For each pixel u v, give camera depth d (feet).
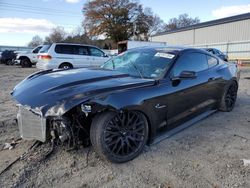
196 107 13.98
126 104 9.87
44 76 11.78
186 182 9.08
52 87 10.22
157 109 11.21
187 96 12.92
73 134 9.86
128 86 10.52
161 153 11.22
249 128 14.62
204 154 11.22
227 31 111.96
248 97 23.21
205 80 14.39
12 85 30.66
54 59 40.29
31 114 10.05
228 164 10.36
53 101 9.42
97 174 9.52
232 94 17.90
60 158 10.54
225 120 15.98
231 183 9.03
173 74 12.21
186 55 13.56
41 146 11.48
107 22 178.81
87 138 10.40
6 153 10.92
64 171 9.66
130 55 14.33
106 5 178.50
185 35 135.33
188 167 10.10
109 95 9.71
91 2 180.55
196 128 14.47
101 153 9.91
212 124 15.21
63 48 41.14
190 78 12.17
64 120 9.55
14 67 69.31
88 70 12.62
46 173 9.52
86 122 10.17
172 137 13.01
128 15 181.98
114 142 10.05
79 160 10.41
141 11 184.24
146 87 10.94
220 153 11.35
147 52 13.98
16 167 9.84
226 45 107.34
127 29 181.06
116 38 181.47
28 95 10.19
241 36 105.91
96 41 188.96
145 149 11.53
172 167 10.08
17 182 8.93
